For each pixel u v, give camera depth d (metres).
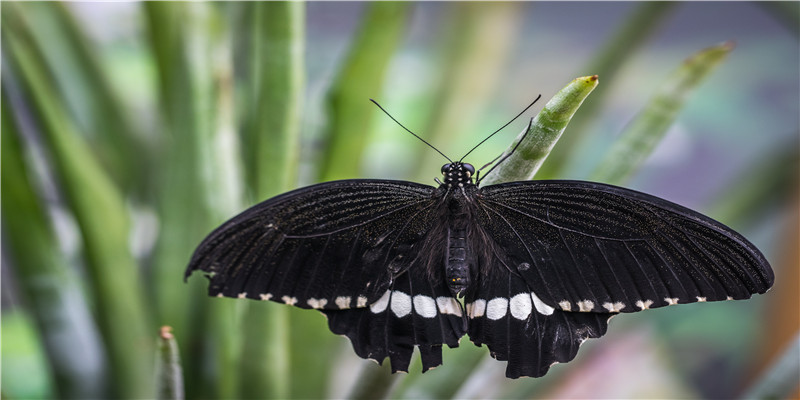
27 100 0.67
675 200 1.18
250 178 0.67
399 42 0.68
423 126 0.73
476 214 0.67
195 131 0.68
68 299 0.68
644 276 0.66
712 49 0.65
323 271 0.66
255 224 0.65
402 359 0.66
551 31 1.36
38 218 0.68
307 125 0.69
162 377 0.64
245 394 0.67
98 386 0.68
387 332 0.66
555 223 0.67
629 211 0.66
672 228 0.65
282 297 0.66
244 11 0.69
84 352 0.68
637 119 0.66
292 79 0.66
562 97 0.63
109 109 0.70
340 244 0.66
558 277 0.67
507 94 1.18
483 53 0.72
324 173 0.69
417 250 0.67
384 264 0.67
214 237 0.65
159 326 0.68
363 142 0.69
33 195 0.68
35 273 0.68
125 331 0.68
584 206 0.66
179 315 0.68
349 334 0.66
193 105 0.67
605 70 0.69
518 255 0.67
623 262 0.66
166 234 0.68
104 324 0.68
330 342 0.69
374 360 0.66
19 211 0.68
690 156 1.21
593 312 0.66
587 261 0.66
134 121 0.71
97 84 0.70
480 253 0.67
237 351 0.68
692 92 0.66
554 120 0.64
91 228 0.68
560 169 0.69
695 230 0.65
